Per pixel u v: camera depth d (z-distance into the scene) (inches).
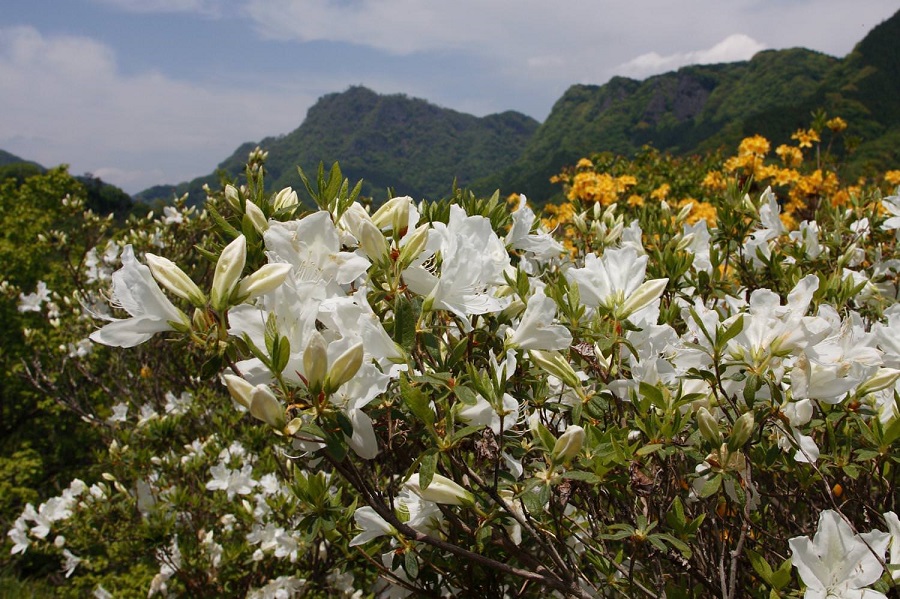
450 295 61.9
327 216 58.7
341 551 87.0
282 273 51.8
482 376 56.4
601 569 65.9
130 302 51.6
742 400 68.8
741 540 58.7
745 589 67.3
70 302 253.0
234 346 52.4
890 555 56.5
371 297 62.4
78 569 336.5
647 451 58.4
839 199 222.8
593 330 68.7
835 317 71.1
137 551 161.6
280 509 145.3
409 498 67.2
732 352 62.9
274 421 47.0
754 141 251.3
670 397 62.2
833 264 114.0
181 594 172.4
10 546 408.2
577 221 120.7
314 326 53.3
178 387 237.0
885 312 79.2
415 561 64.5
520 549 64.4
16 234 644.7
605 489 73.4
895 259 114.6
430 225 76.4
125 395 246.8
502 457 60.5
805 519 81.3
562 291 72.6
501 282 76.4
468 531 59.7
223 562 152.5
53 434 594.9
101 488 165.6
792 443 65.1
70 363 295.4
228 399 201.0
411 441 64.6
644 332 73.2
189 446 177.8
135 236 236.1
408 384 50.8
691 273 102.3
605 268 71.6
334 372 47.6
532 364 70.9
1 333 592.1
